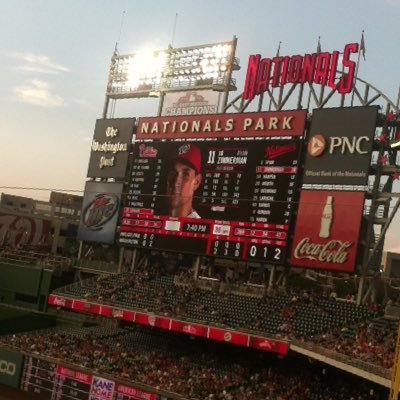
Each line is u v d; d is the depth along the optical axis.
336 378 39.78
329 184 40.69
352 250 39.03
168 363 43.22
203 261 50.22
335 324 38.31
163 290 47.91
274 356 43.59
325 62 43.44
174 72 51.97
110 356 44.75
